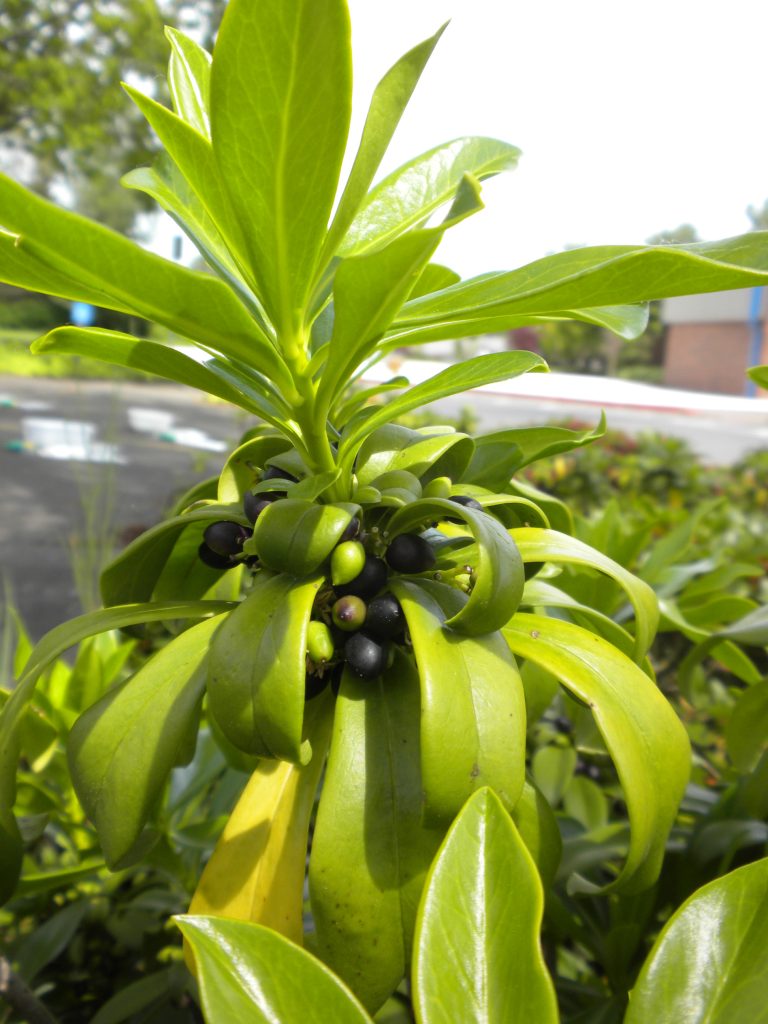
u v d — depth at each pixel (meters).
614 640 0.20
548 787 0.34
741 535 0.61
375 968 0.15
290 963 0.12
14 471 1.93
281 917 0.16
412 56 0.14
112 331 0.16
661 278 0.14
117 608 0.18
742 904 0.13
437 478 0.19
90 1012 0.31
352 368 0.16
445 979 0.12
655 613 0.18
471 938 0.12
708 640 0.25
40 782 0.31
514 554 0.15
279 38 0.12
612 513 0.37
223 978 0.12
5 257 0.15
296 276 0.15
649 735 0.16
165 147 0.15
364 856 0.15
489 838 0.13
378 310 0.14
